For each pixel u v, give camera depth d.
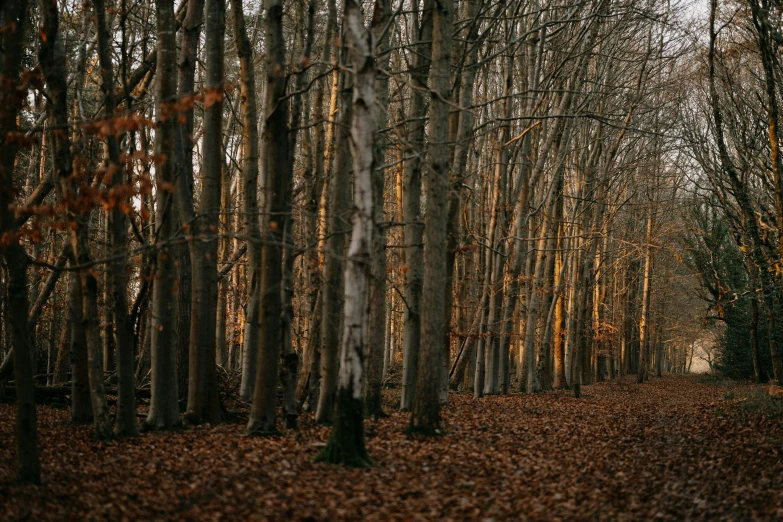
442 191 13.54
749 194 25.77
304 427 14.45
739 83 26.86
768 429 16.31
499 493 9.49
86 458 11.24
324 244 14.96
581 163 30.67
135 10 19.34
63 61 11.68
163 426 13.88
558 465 11.51
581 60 23.70
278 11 12.72
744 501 9.69
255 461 10.79
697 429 17.00
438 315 13.66
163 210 13.53
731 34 24.62
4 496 8.98
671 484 10.62
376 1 12.24
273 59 12.72
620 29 25.98
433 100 13.61
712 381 42.50
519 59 25.92
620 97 29.92
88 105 20.78
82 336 15.24
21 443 9.62
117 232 12.81
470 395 26.77
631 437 15.39
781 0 17.69
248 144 15.62
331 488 9.28
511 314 25.56
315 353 17.66
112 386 19.11
